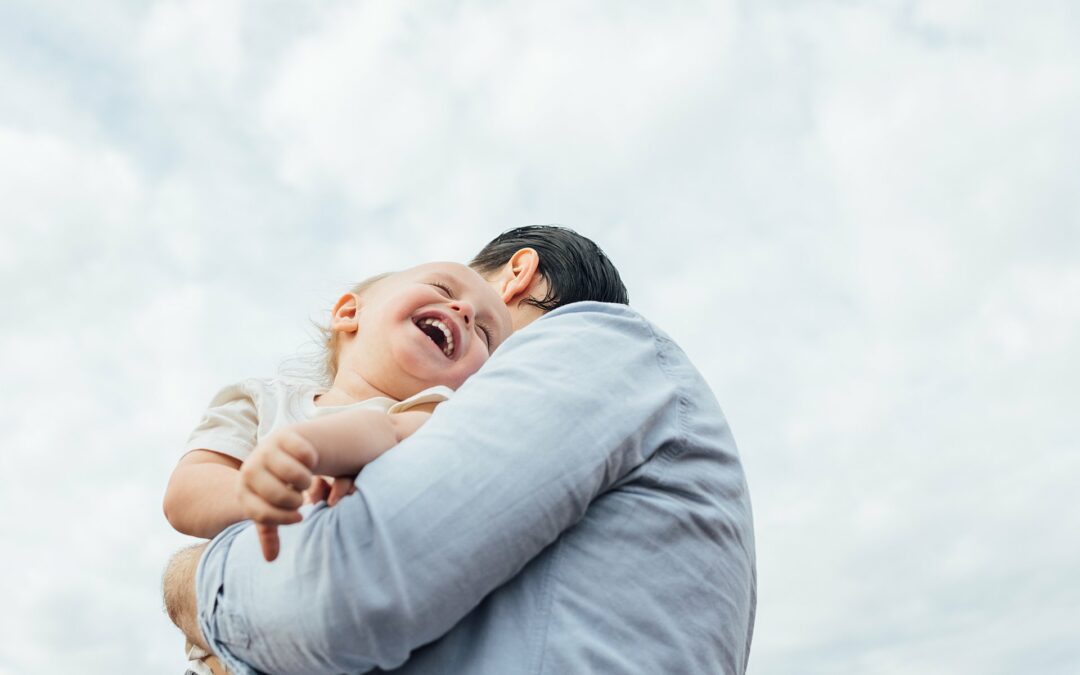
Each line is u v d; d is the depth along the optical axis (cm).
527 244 203
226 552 114
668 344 138
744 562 132
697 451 129
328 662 104
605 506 119
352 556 103
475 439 111
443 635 112
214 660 129
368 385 170
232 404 157
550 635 110
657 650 114
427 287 175
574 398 117
